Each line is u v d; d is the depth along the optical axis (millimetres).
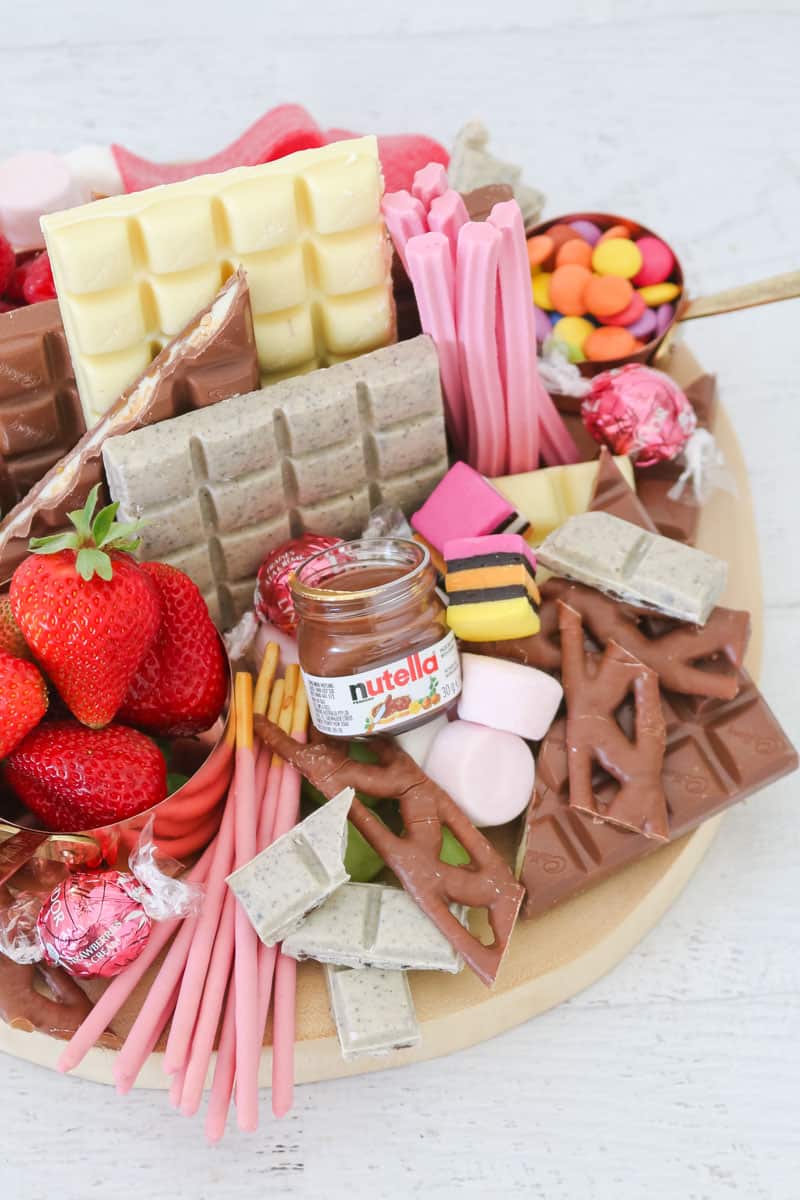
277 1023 553
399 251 622
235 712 593
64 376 614
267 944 556
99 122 802
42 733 568
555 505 639
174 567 605
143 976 568
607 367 675
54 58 833
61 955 551
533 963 569
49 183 675
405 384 613
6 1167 559
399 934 559
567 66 832
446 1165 560
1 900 566
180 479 597
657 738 586
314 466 617
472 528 621
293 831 565
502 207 605
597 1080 572
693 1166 560
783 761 587
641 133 803
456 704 597
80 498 599
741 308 677
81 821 570
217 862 573
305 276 612
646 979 587
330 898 565
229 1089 545
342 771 583
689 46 841
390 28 849
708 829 598
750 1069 573
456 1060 575
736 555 651
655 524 646
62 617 550
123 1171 559
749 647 631
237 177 594
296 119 661
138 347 601
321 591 576
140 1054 544
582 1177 559
